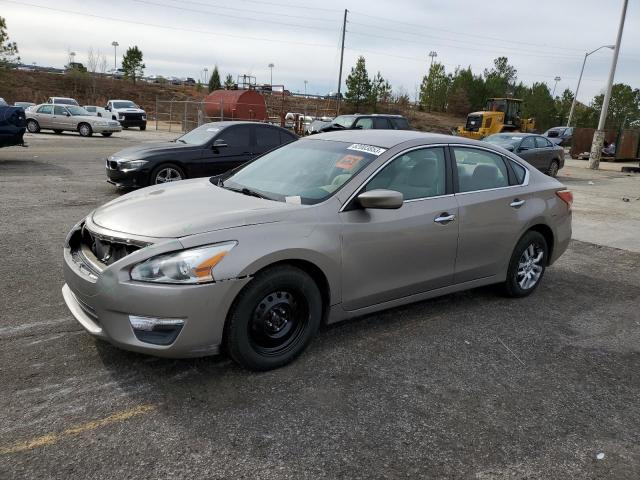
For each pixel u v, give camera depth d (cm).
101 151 1853
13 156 1568
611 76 2389
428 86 6806
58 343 384
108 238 341
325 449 285
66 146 2016
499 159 515
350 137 471
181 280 314
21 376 338
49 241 646
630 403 354
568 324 486
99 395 322
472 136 3381
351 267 388
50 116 2720
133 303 313
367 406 329
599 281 636
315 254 362
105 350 376
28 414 300
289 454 279
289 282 355
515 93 7344
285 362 367
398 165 428
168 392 330
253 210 363
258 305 348
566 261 727
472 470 277
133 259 316
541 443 304
